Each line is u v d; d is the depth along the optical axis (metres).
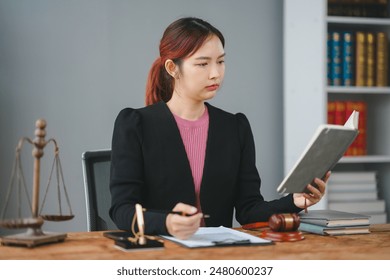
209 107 2.08
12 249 1.46
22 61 3.58
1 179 3.54
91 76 3.68
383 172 3.83
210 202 1.97
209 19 3.85
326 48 3.55
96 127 3.70
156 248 1.46
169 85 2.08
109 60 3.71
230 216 2.04
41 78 3.61
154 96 2.10
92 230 2.15
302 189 1.71
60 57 3.64
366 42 3.66
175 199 1.93
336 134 1.57
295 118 3.72
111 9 3.70
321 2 3.53
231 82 3.90
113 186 1.86
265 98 3.94
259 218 1.92
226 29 3.88
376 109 3.88
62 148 3.64
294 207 1.84
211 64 1.85
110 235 1.61
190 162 1.98
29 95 3.59
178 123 1.99
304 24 3.64
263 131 3.94
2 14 3.54
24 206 3.56
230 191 2.01
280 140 3.97
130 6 3.73
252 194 2.04
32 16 3.59
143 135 1.93
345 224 1.72
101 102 3.70
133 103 3.75
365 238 1.66
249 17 3.91
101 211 2.18
